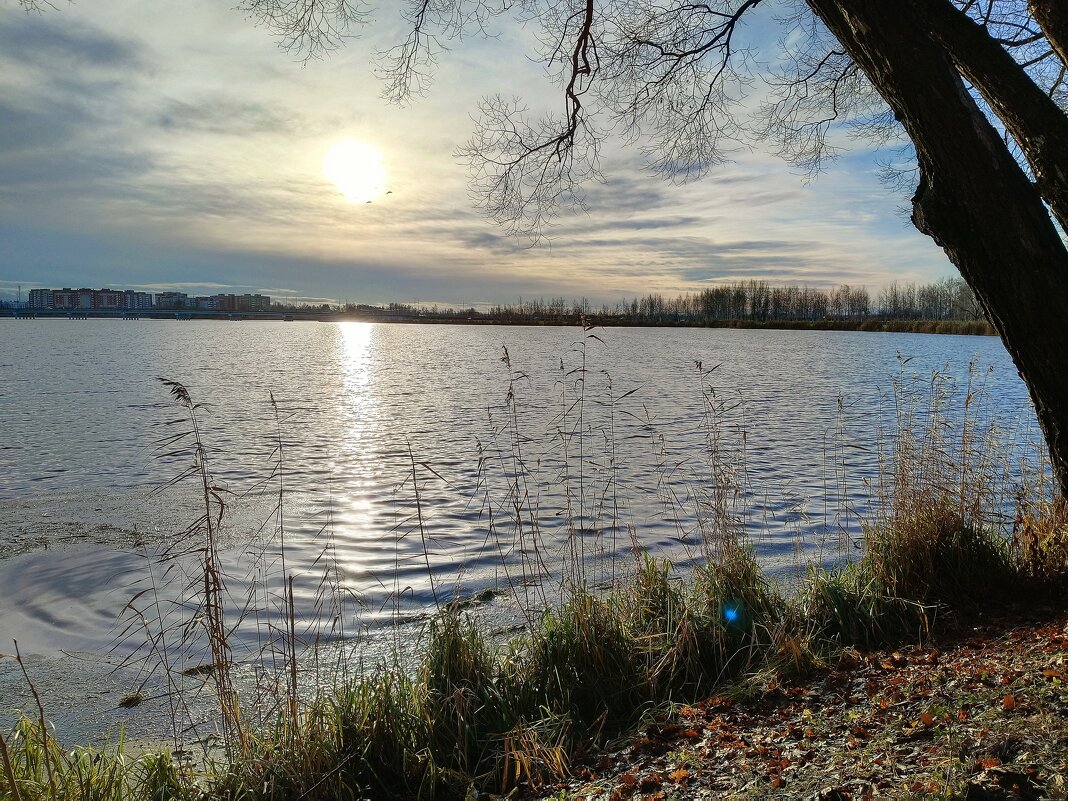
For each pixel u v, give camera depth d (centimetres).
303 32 588
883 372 3744
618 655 511
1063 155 316
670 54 664
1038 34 523
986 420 1310
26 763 376
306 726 418
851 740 379
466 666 477
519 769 411
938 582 613
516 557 841
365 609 693
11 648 619
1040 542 633
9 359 4769
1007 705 369
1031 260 329
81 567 809
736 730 430
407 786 416
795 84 716
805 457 1463
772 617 561
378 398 2723
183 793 385
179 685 552
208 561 433
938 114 327
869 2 330
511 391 652
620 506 1062
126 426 1936
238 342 8481
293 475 1347
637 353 5750
